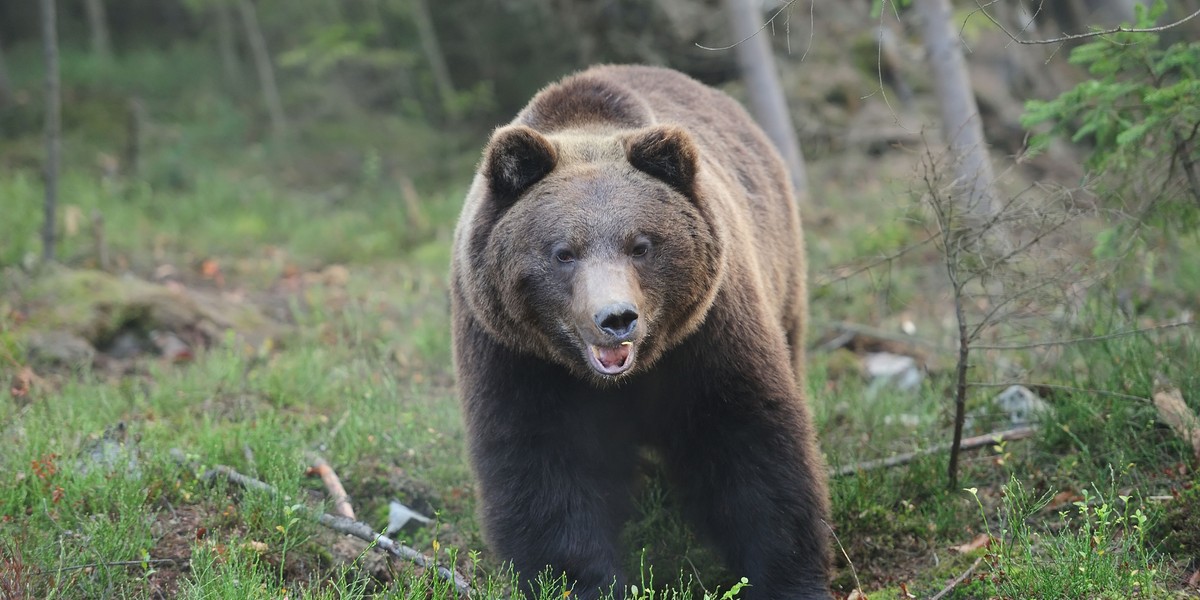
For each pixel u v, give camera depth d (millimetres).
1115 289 11477
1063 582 8008
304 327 16000
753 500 8547
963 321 10086
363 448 11203
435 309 17250
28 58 36688
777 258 10680
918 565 9320
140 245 21328
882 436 11523
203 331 15172
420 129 34281
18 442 10633
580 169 8133
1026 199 10180
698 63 27859
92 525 8953
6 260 18156
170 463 10094
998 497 10047
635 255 7781
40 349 13891
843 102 27344
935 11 17203
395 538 10031
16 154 25750
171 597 8555
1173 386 10594
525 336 8164
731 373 8477
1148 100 10117
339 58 34125
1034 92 27750
